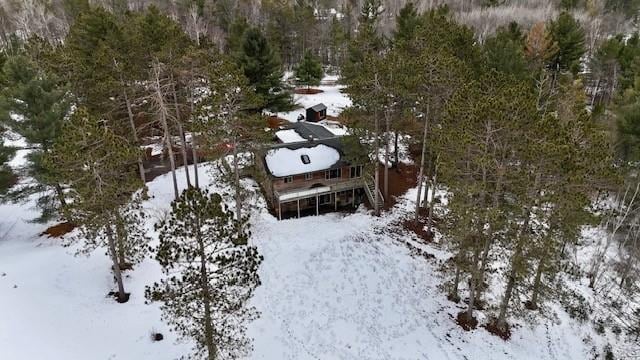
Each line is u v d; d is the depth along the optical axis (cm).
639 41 5694
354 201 3778
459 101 2331
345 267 2834
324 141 3816
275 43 6719
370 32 4422
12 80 2638
